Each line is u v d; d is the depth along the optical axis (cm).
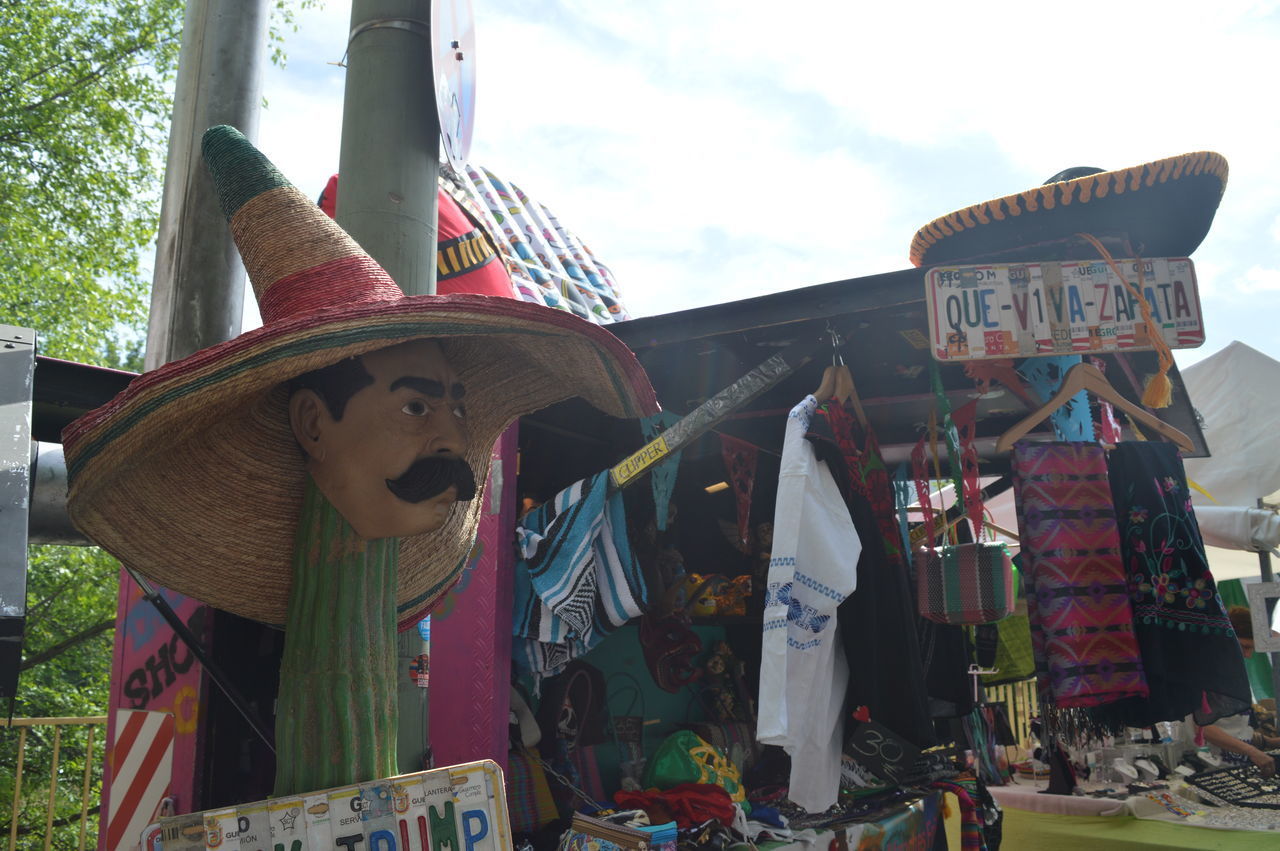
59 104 1188
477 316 147
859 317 301
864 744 407
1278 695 416
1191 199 264
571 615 292
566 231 550
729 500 428
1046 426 418
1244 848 427
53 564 1027
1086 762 588
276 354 132
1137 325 261
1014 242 281
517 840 300
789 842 326
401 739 237
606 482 296
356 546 160
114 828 298
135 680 304
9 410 140
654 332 299
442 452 160
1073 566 319
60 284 1172
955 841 462
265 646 291
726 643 441
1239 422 675
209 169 180
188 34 347
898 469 476
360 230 247
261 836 144
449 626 299
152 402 133
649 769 350
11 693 103
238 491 167
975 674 438
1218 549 687
